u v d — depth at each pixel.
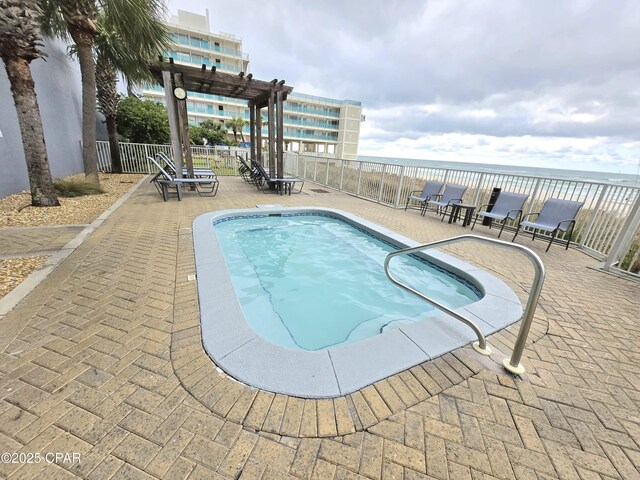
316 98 47.56
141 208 5.84
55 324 2.03
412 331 2.14
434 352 1.93
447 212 6.68
